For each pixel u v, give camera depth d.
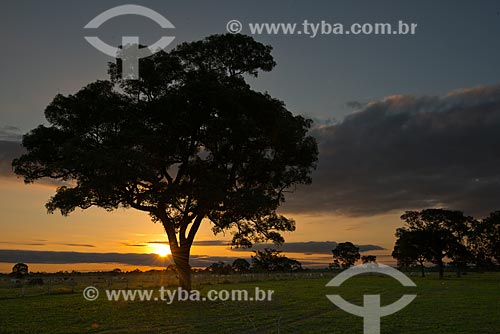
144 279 75.12
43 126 39.16
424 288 67.88
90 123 38.28
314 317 35.03
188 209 40.78
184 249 41.34
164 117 38.03
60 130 39.47
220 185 38.09
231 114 38.28
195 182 40.06
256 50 41.00
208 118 38.75
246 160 41.16
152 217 44.03
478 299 51.28
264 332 28.53
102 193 35.97
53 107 38.31
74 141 36.53
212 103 37.44
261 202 37.41
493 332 29.66
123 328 28.92
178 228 42.03
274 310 38.03
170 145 38.16
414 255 114.62
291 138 39.97
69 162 35.59
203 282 72.75
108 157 34.16
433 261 116.00
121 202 39.88
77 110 37.81
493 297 53.91
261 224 42.75
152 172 35.69
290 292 55.47
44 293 49.00
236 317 33.75
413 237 113.25
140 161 34.66
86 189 35.59
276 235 42.72
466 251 111.81
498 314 37.97
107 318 32.34
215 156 40.56
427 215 113.94
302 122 42.22
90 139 38.28
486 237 108.56
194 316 33.69
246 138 38.59
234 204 37.53
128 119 38.00
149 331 28.02
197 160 40.81
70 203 36.44
